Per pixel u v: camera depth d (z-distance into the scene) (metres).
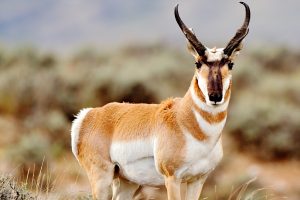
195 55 30.25
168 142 30.11
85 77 94.31
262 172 78.00
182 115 30.03
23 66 104.12
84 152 33.66
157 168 30.80
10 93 87.88
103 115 33.59
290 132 86.50
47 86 89.31
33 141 65.12
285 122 87.50
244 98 101.00
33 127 79.56
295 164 82.75
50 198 34.44
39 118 81.06
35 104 87.31
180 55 140.00
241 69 120.06
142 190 35.97
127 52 148.12
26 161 60.44
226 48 29.70
